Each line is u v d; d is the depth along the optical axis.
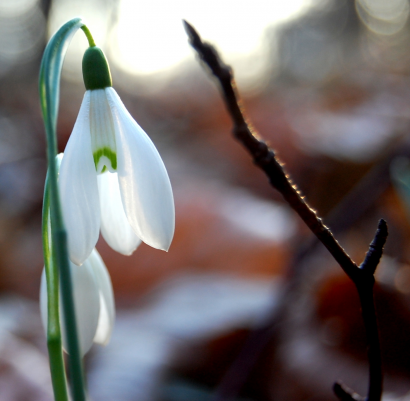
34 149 0.85
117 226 0.16
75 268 0.16
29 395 0.24
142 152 0.15
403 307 0.29
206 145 0.69
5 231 0.53
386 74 0.98
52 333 0.15
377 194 0.33
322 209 0.48
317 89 0.94
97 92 0.15
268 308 0.26
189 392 0.25
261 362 0.26
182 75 1.92
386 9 2.07
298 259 0.29
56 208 0.13
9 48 2.09
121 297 0.36
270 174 0.15
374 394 0.16
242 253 0.36
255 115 0.69
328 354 0.28
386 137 0.49
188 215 0.40
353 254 0.35
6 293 0.41
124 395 0.24
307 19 2.30
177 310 0.31
